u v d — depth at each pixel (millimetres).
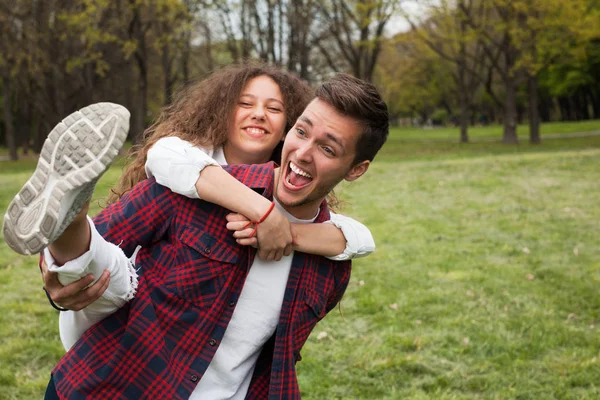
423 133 47625
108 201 2240
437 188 11766
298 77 2463
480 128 50344
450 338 4797
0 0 23484
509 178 12602
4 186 13125
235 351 1750
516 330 4977
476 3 30781
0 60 24172
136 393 1643
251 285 1760
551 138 32125
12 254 7125
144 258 1758
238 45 29750
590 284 6051
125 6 23156
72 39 25594
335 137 1645
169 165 1744
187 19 23109
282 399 1761
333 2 26266
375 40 25156
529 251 7254
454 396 3965
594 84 45500
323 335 4785
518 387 4086
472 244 7617
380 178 13414
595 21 22875
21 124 38250
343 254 1855
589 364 4359
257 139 2320
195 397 1707
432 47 29141
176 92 2438
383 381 4180
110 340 1671
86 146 1247
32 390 3969
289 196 1734
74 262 1414
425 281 6180
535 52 25516
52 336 4766
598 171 12961
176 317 1681
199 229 1729
